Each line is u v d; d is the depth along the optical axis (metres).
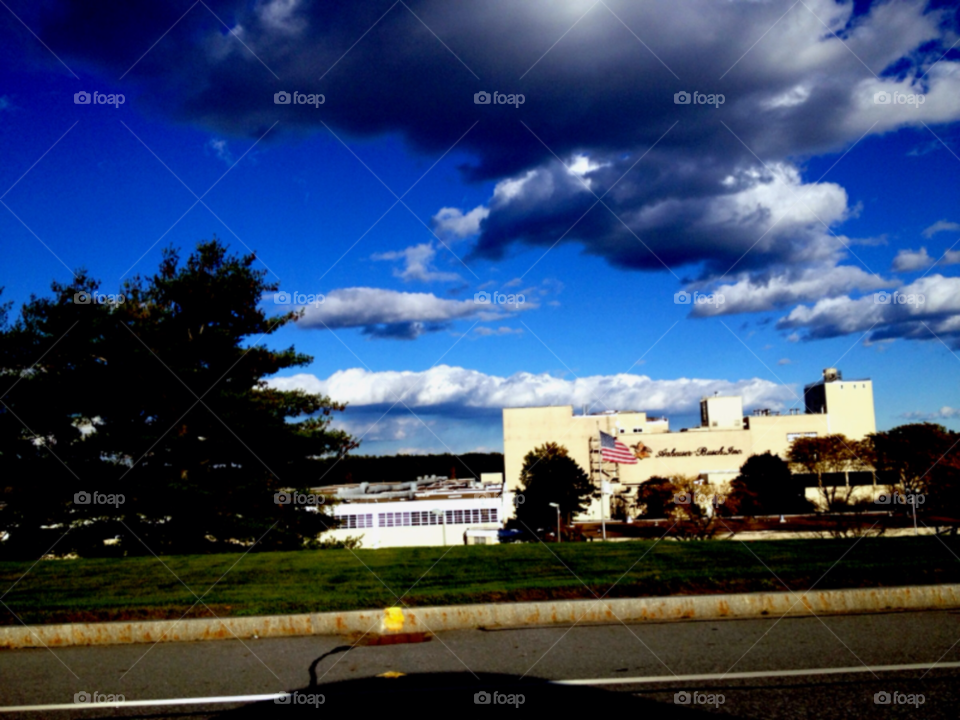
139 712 4.46
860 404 80.94
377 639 6.19
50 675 5.32
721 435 78.12
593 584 7.36
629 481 77.50
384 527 46.12
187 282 19.80
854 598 6.88
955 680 4.72
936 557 8.35
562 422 80.69
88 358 18.58
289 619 6.48
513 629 6.43
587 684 4.79
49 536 18.62
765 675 4.90
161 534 19.50
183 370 18.33
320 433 20.48
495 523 46.47
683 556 8.88
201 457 19.89
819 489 56.38
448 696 4.61
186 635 6.36
